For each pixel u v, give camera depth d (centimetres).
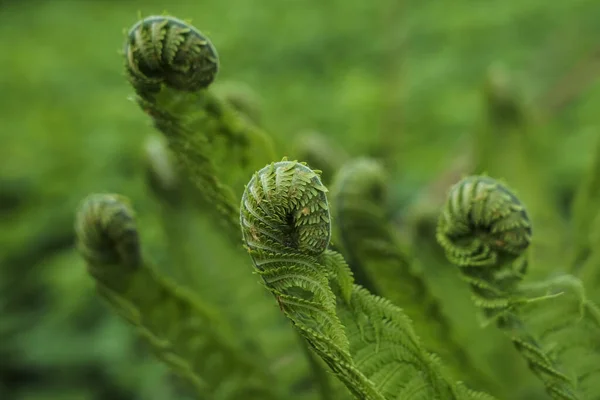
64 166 204
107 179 193
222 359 69
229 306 79
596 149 70
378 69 218
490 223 59
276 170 53
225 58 228
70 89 245
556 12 223
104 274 66
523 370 74
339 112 194
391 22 207
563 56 191
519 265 60
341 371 52
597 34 197
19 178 205
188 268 80
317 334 52
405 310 65
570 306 59
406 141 193
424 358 56
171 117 59
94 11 295
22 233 191
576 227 69
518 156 86
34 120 219
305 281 53
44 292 189
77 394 165
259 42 235
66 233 193
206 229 80
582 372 59
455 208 60
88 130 211
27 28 292
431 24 237
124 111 211
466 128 194
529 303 60
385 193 67
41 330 173
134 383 157
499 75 87
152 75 59
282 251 53
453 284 76
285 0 246
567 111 191
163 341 68
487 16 231
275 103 201
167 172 80
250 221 53
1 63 254
